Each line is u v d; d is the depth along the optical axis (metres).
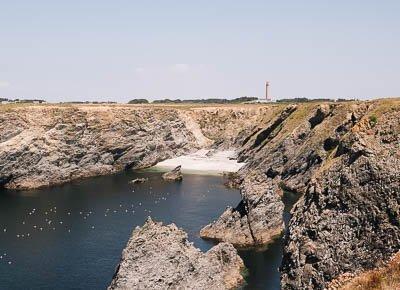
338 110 158.75
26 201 138.38
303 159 150.88
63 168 174.62
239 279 74.38
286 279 69.19
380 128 74.50
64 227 109.62
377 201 66.75
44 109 181.00
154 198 138.88
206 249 89.56
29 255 90.69
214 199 136.00
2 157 159.12
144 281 64.31
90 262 86.44
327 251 66.56
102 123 193.50
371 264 63.62
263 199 96.12
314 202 72.19
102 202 135.00
